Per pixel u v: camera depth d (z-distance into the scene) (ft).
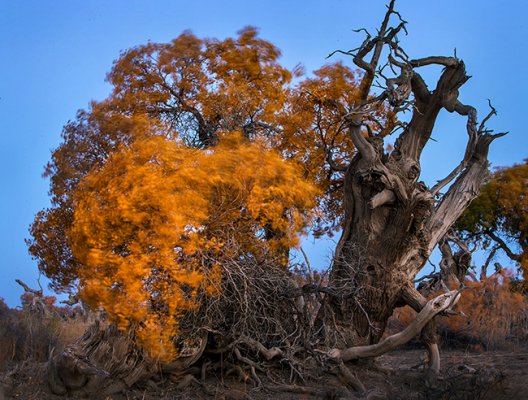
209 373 40.88
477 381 34.65
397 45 46.93
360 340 46.01
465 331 60.39
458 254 64.23
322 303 44.65
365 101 48.73
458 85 47.96
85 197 32.07
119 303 29.73
